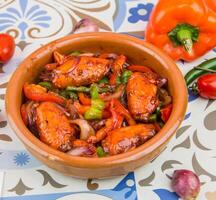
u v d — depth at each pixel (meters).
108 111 0.63
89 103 0.64
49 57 0.67
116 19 0.81
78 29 0.77
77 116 0.63
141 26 0.80
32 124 0.62
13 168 0.65
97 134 0.61
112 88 0.65
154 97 0.63
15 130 0.58
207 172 0.64
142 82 0.63
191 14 0.71
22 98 0.64
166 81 0.65
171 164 0.65
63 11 0.82
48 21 0.81
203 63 0.72
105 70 0.65
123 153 0.56
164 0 0.73
